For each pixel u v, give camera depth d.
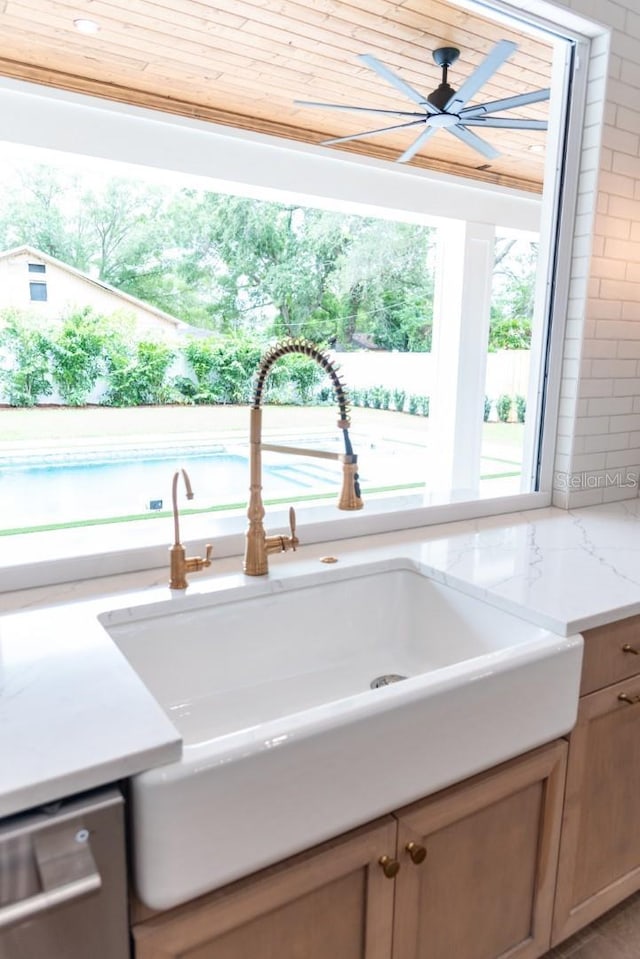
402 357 6.74
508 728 1.06
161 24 2.85
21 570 1.23
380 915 0.98
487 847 1.12
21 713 0.80
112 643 1.01
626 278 2.00
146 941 0.77
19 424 5.42
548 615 1.18
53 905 0.67
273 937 0.88
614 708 1.29
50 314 5.40
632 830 1.41
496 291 6.38
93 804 0.71
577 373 1.96
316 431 6.16
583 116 1.86
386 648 1.50
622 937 1.48
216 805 0.76
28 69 3.36
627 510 2.01
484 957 1.17
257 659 1.32
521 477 2.12
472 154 4.62
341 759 0.86
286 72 3.38
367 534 1.68
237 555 1.47
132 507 4.44
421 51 3.08
